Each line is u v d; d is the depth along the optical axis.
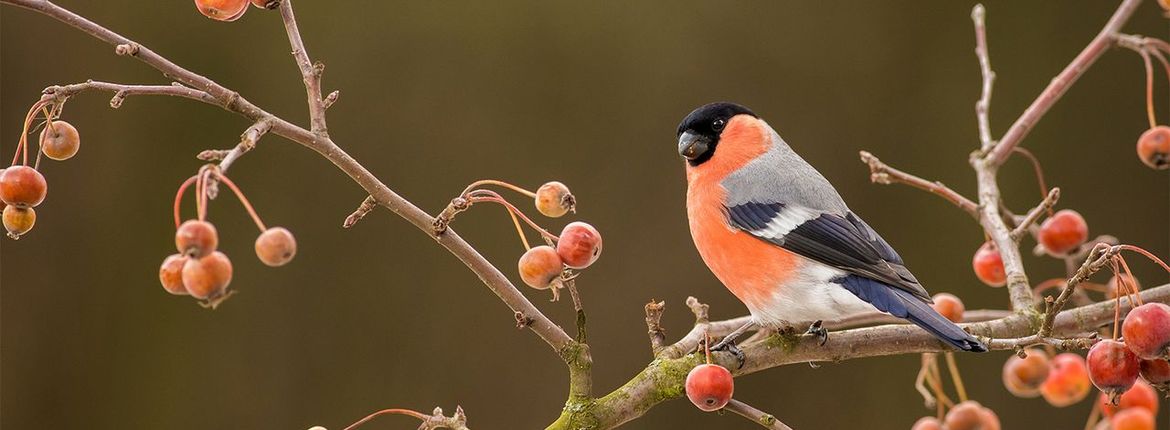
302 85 11.13
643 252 11.50
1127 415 6.57
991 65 12.20
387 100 11.41
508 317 11.34
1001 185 12.23
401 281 11.27
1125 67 12.31
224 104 4.82
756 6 11.93
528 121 11.54
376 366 11.17
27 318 10.83
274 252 4.30
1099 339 5.18
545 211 5.26
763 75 11.89
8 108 10.85
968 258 11.70
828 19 11.99
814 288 6.55
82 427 10.79
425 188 11.33
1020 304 6.66
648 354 11.32
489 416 11.16
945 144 11.93
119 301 10.97
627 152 11.59
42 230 10.91
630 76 11.71
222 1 5.01
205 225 4.21
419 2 11.53
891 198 11.84
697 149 7.41
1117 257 5.00
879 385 11.55
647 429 11.33
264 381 11.05
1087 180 12.22
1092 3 12.26
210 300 4.24
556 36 11.65
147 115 11.04
